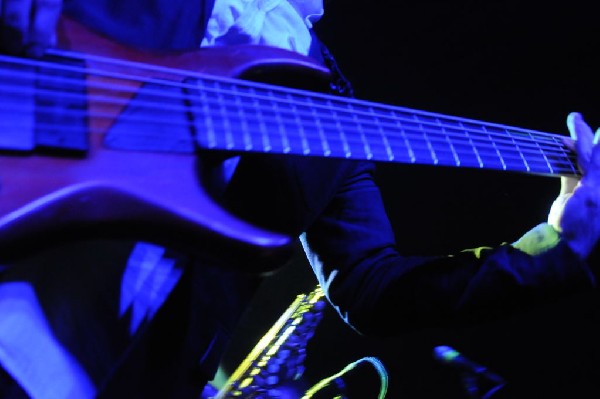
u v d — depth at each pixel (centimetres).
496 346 347
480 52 336
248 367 157
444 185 354
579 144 114
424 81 340
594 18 318
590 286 104
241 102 84
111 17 91
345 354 352
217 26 104
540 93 334
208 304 96
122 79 76
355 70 338
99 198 68
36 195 63
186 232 72
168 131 76
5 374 70
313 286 342
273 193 104
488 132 109
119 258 79
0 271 69
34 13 64
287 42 111
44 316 72
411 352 352
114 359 78
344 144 89
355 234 117
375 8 326
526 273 102
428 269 109
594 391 329
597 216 107
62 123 68
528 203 342
